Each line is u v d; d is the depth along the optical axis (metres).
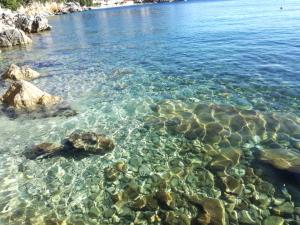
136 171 10.00
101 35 45.12
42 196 9.07
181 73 20.02
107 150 11.25
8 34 38.81
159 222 7.83
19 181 9.80
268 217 7.75
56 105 15.77
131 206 8.46
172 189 9.02
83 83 19.34
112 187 9.30
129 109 14.76
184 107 14.50
